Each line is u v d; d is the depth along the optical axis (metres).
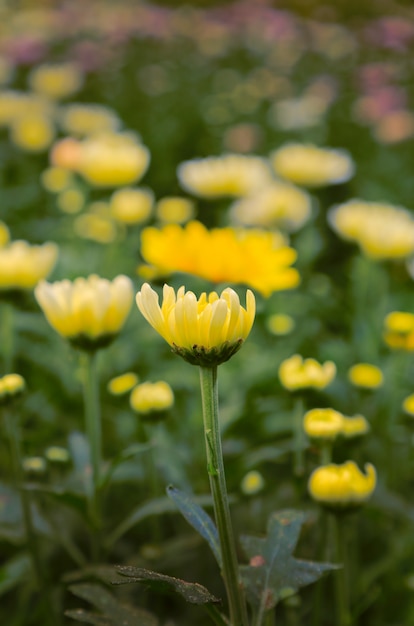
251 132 2.17
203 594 0.56
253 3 3.54
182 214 1.35
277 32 3.15
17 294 0.86
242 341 0.57
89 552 0.90
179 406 1.03
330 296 1.33
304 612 0.85
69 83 2.34
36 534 0.80
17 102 1.99
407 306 1.31
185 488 0.82
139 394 0.81
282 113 2.34
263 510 0.87
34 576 0.80
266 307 1.10
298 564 0.62
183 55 3.09
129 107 2.57
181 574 0.88
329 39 3.09
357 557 0.87
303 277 1.31
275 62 3.01
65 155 1.46
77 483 0.80
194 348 0.57
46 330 1.06
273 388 1.03
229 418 0.93
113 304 0.73
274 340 1.13
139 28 3.15
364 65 2.93
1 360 1.07
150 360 1.11
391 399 0.99
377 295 1.33
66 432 1.01
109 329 0.74
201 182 1.24
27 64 2.69
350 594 0.85
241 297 1.03
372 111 2.33
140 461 0.89
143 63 2.99
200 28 3.25
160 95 2.63
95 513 0.77
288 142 2.31
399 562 0.88
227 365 1.05
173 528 0.94
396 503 0.80
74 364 1.04
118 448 0.99
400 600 0.86
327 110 2.46
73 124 1.87
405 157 2.20
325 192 1.87
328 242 1.64
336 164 1.35
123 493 0.96
